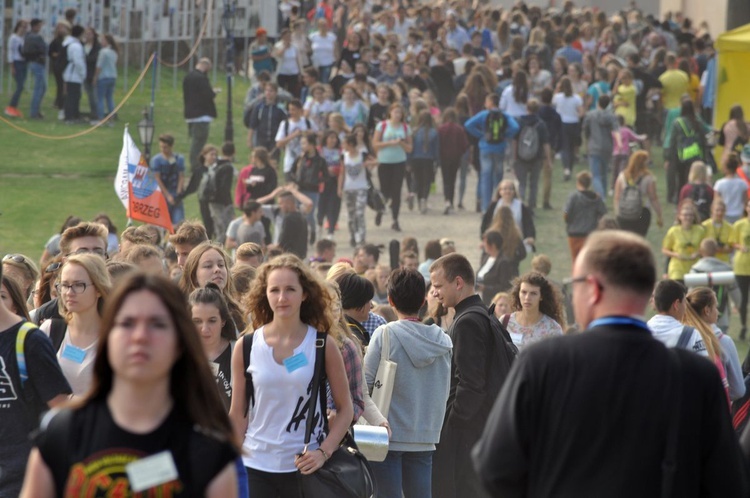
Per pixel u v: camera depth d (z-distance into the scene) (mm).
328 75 85125
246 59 99500
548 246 60000
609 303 11148
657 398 10891
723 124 69875
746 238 49875
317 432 17406
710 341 24094
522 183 62844
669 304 23781
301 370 17250
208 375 10391
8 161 69875
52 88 86812
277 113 65562
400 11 97875
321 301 17625
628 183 54688
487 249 45500
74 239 22750
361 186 57344
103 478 10008
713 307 25562
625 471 10820
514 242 46688
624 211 54500
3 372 15789
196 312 18938
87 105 84562
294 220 49375
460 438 21609
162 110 84625
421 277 21578
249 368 17422
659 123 78750
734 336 50844
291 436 17281
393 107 60750
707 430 11109
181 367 10320
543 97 65625
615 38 96812
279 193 53250
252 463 17328
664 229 64438
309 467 17109
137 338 10008
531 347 11227
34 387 15891
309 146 56406
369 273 38188
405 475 21469
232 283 23141
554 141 65625
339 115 62156
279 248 37750
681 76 79125
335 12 98625
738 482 11109
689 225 50188
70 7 89062
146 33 94812
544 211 65438
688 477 10984
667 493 10805
